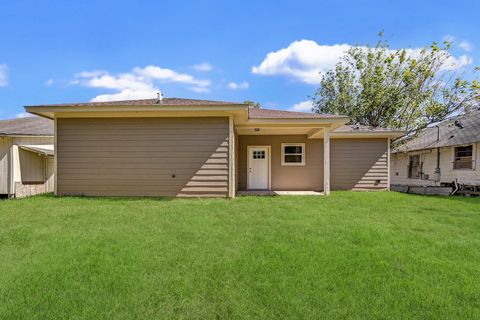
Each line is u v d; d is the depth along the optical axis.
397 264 3.21
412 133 17.92
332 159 12.82
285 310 2.26
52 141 11.49
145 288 2.61
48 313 2.20
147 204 7.25
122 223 5.14
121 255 3.45
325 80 23.66
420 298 2.45
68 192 8.94
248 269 3.04
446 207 7.31
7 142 10.55
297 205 7.29
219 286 2.66
